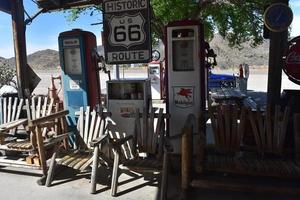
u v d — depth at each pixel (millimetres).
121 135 5199
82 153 4727
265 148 4199
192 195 4008
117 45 5145
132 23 5023
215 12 11156
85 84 5578
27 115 5379
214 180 3955
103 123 4691
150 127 4574
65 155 4703
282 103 4785
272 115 4434
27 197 4148
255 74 24375
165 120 5070
